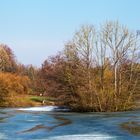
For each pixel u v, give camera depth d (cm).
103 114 6581
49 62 10669
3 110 7956
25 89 11856
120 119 5444
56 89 8244
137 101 7594
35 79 13550
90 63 7469
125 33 7475
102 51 7462
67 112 7369
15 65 15838
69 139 3744
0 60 14475
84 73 7481
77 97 7606
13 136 4009
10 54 15925
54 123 5119
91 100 7331
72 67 7688
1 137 3950
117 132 4122
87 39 7494
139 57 7525
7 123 5134
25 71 16862
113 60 7475
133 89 7425
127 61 7519
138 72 7500
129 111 7206
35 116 6262
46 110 8038
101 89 7325
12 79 10506
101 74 7406
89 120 5438
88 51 7481
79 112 7381
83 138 3781
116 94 7319
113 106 7294
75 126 4712
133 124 4788
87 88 7375
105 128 4450
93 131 4228
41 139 3791
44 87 11150
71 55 7681
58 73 8119
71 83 7638
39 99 10756
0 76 10156
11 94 10131
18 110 7975
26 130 4434
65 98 7844
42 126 4784
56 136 3944
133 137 3788
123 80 7444
